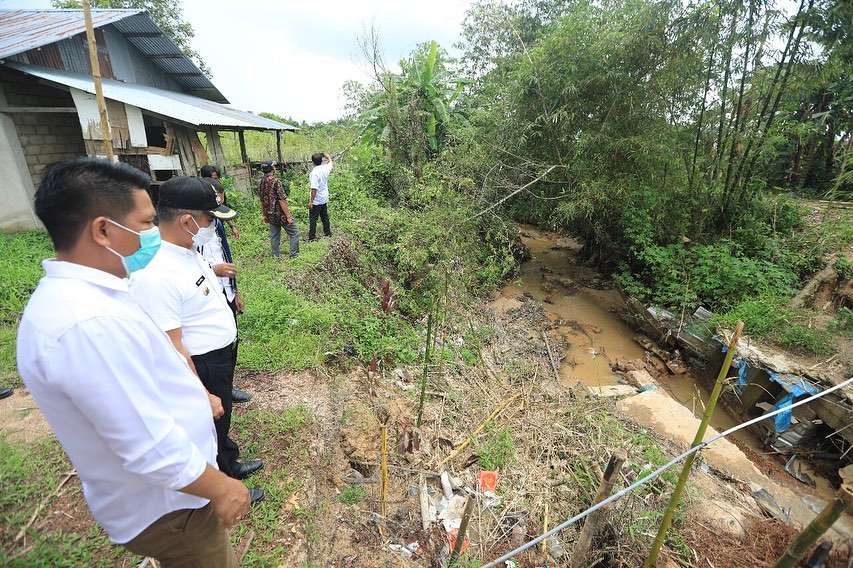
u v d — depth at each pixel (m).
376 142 10.62
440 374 4.79
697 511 3.38
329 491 2.99
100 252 1.21
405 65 10.02
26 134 6.82
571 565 2.69
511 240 8.34
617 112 7.57
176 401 1.37
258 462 2.85
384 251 7.63
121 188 1.19
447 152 8.06
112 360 1.06
